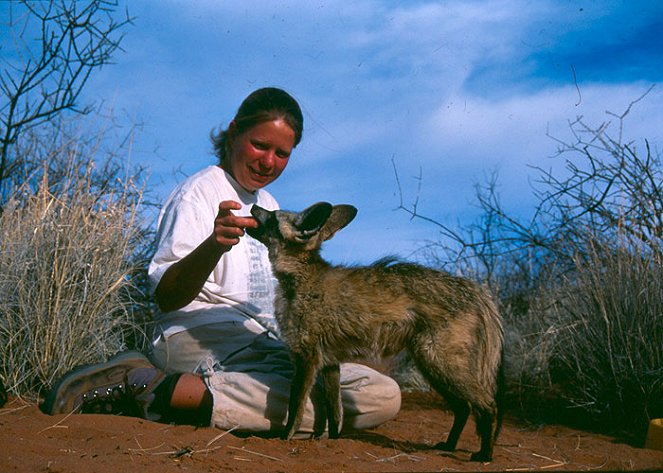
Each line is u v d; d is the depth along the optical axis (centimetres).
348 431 196
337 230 197
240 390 180
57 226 215
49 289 207
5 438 157
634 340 219
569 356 240
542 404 233
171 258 187
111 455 151
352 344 186
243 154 199
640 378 212
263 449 166
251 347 194
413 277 184
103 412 181
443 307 180
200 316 192
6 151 286
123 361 183
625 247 232
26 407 186
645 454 181
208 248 176
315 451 168
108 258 218
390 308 182
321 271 189
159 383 182
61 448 154
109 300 215
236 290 196
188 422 184
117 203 234
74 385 179
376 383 194
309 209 188
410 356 186
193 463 151
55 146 285
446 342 178
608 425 216
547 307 263
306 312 184
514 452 181
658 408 212
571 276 279
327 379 186
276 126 196
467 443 191
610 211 281
